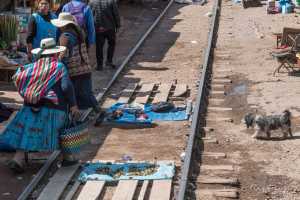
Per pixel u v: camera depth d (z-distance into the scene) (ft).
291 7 95.81
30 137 33.32
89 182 32.73
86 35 46.65
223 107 47.60
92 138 40.04
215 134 41.16
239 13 98.22
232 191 32.22
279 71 58.13
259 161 36.29
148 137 40.24
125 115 44.04
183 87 52.24
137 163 34.88
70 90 33.35
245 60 63.87
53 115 33.35
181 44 73.92
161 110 45.01
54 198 31.01
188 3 111.04
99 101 47.57
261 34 77.87
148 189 32.22
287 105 47.29
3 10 65.31
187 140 38.96
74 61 40.45
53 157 35.76
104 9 57.31
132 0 109.19
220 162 36.32
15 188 32.58
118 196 31.22
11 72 51.42
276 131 40.98
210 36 73.41
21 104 46.26
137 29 85.51
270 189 32.63
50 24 41.01
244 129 41.96
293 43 58.80
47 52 33.60
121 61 64.08
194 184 33.24
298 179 33.76
